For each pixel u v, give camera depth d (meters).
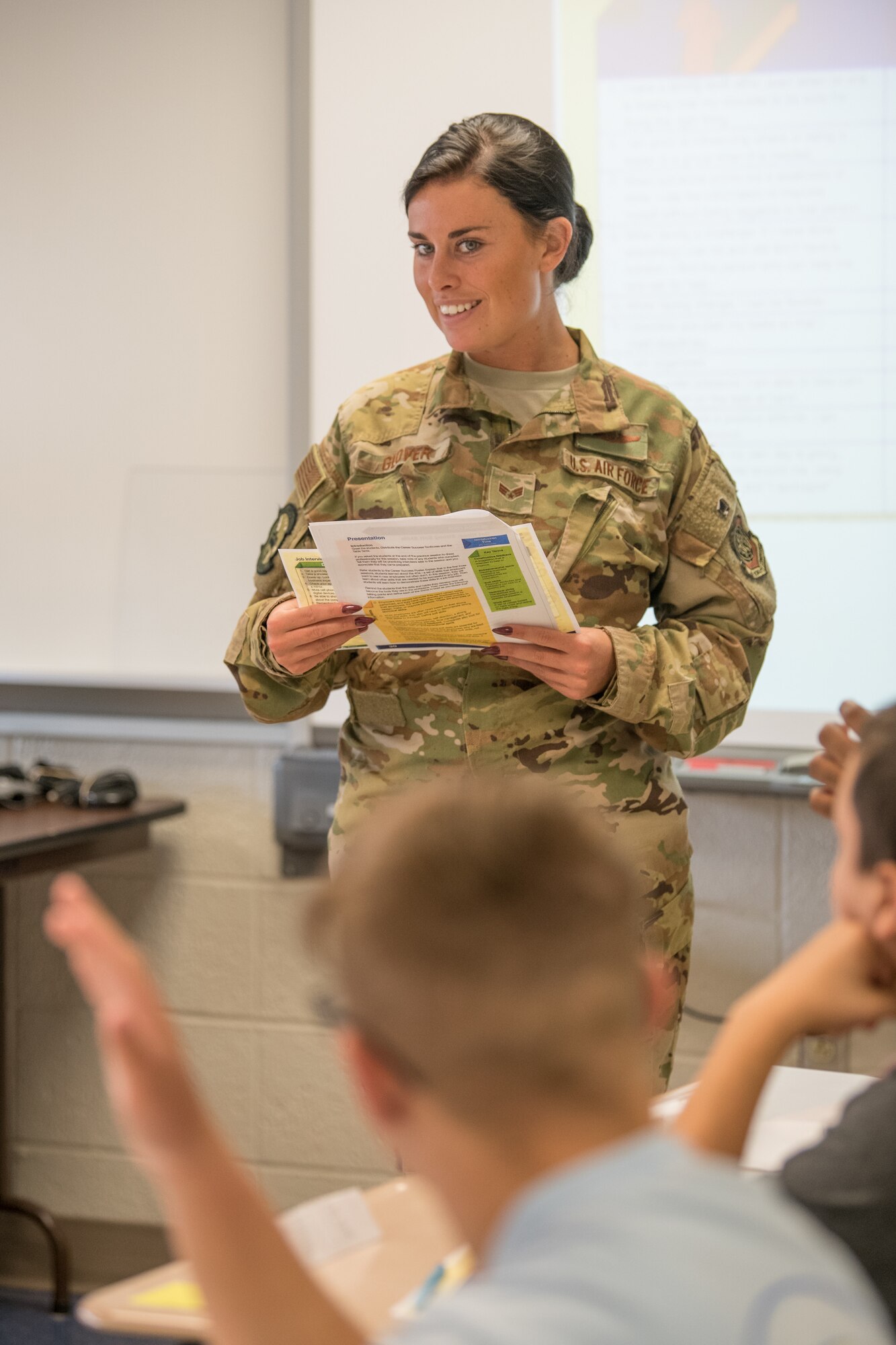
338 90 3.96
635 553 2.69
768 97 3.76
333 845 2.80
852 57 3.72
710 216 3.81
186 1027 4.25
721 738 2.74
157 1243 4.29
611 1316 0.78
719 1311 0.79
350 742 2.82
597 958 0.89
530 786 1.00
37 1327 4.00
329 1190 4.18
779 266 3.79
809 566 3.81
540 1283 0.79
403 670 2.70
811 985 1.37
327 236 3.99
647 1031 0.96
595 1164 0.85
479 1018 0.86
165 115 4.18
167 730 4.23
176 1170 0.93
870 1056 3.79
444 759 2.67
